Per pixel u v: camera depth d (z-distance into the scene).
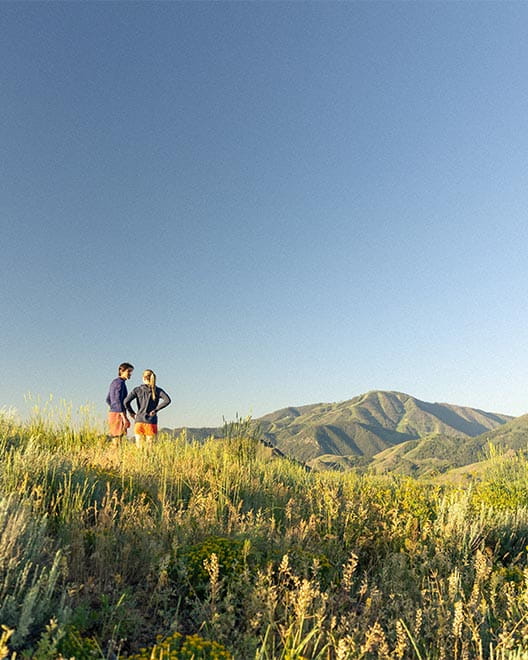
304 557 4.54
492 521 6.88
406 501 7.40
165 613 3.68
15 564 3.41
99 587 3.79
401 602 4.09
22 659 2.78
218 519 5.71
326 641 3.57
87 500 5.62
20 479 5.58
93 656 2.87
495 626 4.02
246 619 3.68
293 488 8.27
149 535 4.74
